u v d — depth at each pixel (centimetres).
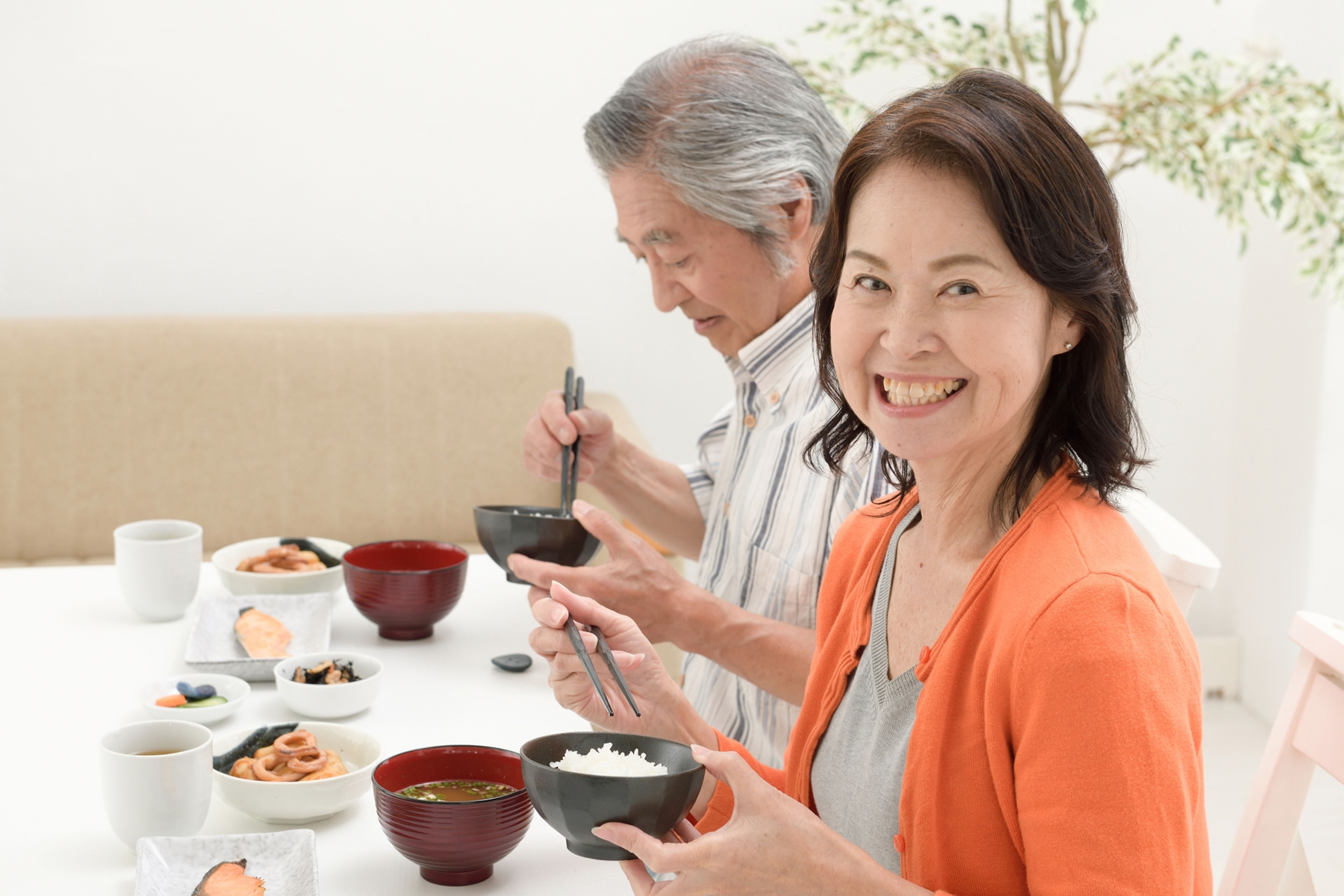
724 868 78
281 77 322
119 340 296
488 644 149
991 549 87
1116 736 71
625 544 132
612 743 97
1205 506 345
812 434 142
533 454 170
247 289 330
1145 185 329
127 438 295
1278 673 312
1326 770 98
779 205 143
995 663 78
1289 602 308
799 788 102
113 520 294
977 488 88
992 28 261
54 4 307
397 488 310
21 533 290
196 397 299
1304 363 302
